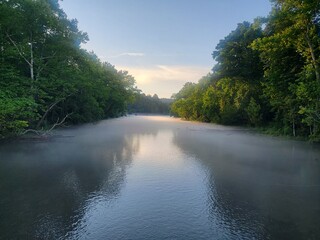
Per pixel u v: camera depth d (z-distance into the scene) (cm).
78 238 660
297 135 2828
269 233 691
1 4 2195
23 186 1041
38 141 2273
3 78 2252
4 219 755
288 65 2583
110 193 973
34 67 2683
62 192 977
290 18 2195
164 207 853
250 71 3847
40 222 739
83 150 1850
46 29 2623
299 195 971
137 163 1455
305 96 2058
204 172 1279
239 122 4816
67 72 2775
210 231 701
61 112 3866
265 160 1566
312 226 731
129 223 741
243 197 948
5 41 2400
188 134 3161
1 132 2186
